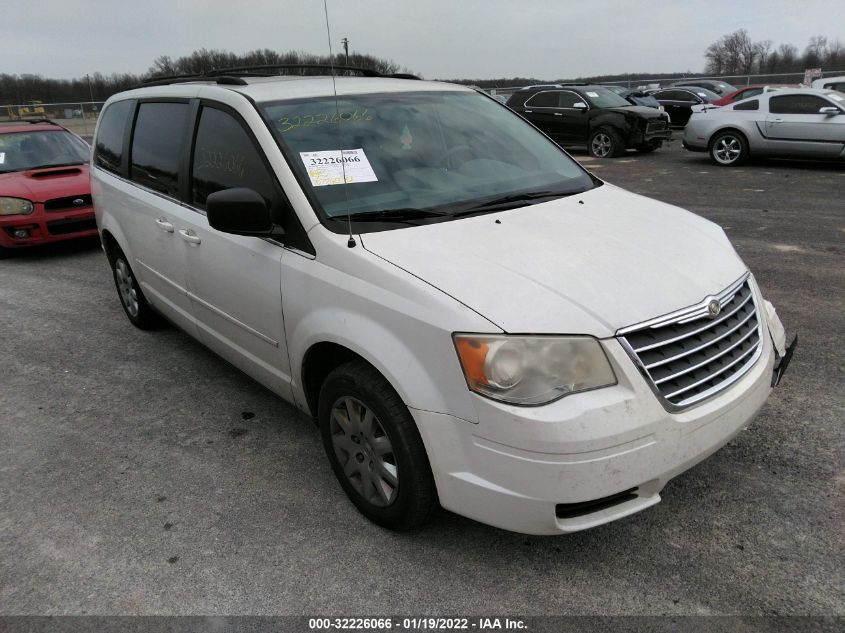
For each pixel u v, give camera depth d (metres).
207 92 3.51
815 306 4.91
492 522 2.27
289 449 3.39
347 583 2.45
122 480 3.18
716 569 2.42
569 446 2.06
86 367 4.54
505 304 2.20
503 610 2.30
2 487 3.17
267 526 2.79
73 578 2.54
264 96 3.21
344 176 2.89
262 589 2.44
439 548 2.60
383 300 2.38
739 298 2.62
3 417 3.88
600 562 2.49
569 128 15.47
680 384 2.26
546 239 2.63
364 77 3.86
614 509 2.23
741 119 12.42
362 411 2.64
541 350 2.12
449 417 2.23
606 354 2.15
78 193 7.61
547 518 2.16
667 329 2.27
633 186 10.73
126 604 2.40
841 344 4.23
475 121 3.65
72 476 3.23
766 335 2.72
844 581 2.34
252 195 2.73
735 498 2.80
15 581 2.54
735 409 2.39
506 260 2.43
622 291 2.30
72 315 5.65
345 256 2.56
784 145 12.05
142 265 4.41
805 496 2.79
